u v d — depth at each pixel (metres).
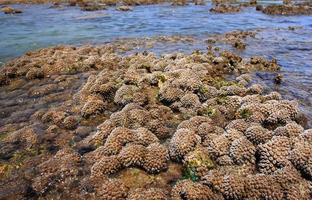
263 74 17.83
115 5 53.28
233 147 9.45
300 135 9.45
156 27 34.25
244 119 11.70
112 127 11.48
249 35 28.94
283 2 56.44
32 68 18.72
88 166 9.86
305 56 21.62
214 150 9.61
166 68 17.03
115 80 15.66
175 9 48.31
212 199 8.00
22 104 14.95
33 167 10.05
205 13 44.28
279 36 28.52
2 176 9.78
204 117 11.58
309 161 8.43
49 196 8.86
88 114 13.03
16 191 9.10
